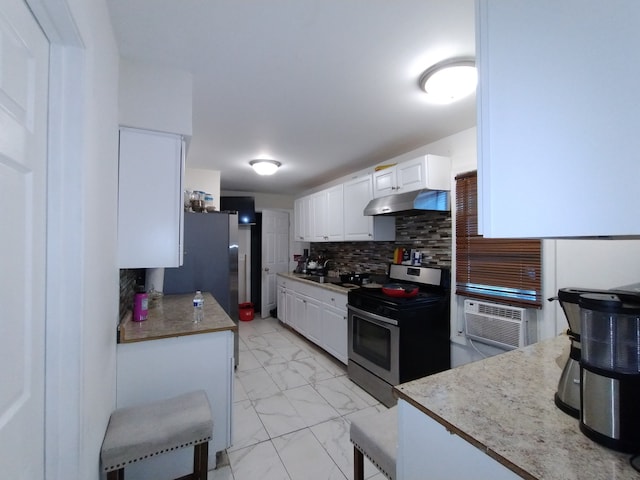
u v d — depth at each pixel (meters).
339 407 2.38
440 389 0.98
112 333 1.43
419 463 0.90
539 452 0.68
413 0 1.21
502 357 1.26
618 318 0.69
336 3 1.22
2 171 0.64
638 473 0.62
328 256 4.66
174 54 1.56
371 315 2.54
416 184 2.60
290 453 1.84
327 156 3.24
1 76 0.62
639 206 0.47
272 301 5.30
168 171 1.73
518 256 2.16
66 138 0.87
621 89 0.49
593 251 1.84
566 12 0.56
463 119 2.31
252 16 1.29
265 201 5.56
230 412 1.76
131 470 1.54
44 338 0.84
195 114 2.22
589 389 0.73
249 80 1.79
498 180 0.66
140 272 2.74
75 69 0.88
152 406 1.40
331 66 1.65
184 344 1.66
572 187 0.54
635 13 0.47
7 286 0.66
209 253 3.00
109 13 1.26
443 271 2.66
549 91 0.58
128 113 1.62
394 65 1.64
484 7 0.70
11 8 0.65
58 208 0.86
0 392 0.64
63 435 0.86
